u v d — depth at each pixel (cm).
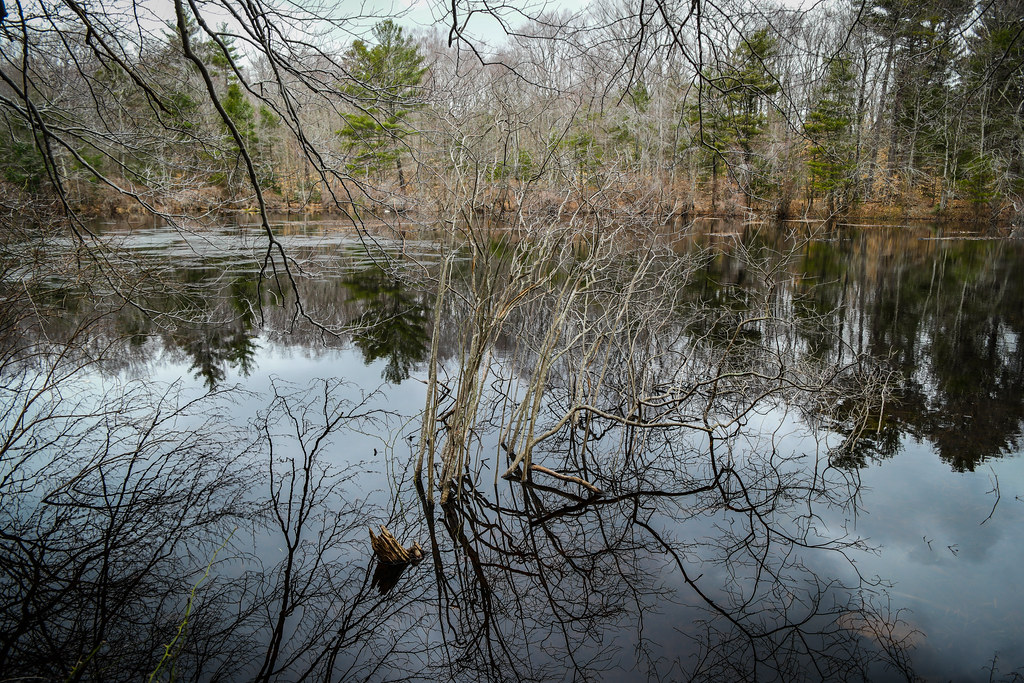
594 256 617
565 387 891
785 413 792
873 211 2775
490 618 458
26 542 525
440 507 600
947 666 386
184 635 425
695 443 751
